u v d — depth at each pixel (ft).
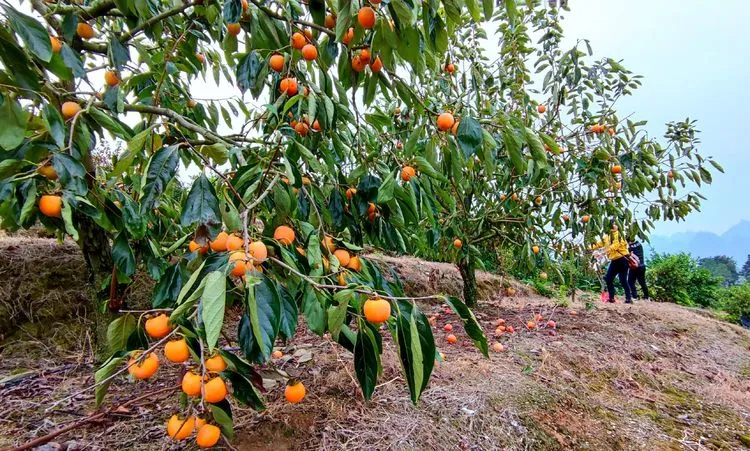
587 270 14.70
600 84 11.59
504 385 7.75
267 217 5.49
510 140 4.50
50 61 3.47
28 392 6.27
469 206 12.50
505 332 11.84
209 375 3.16
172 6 6.39
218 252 3.45
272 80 5.89
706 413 8.76
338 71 5.58
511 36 11.83
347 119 5.66
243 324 3.30
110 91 5.32
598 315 15.29
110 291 6.28
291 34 5.30
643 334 13.51
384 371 7.69
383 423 5.85
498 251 15.93
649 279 28.78
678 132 12.20
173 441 5.04
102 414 4.86
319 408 6.09
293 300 3.50
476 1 4.02
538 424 6.85
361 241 5.42
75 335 8.52
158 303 4.04
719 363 12.39
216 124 8.07
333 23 5.24
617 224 12.51
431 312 14.37
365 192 5.14
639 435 7.43
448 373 8.02
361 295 3.57
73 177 3.70
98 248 6.16
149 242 5.60
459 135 4.31
